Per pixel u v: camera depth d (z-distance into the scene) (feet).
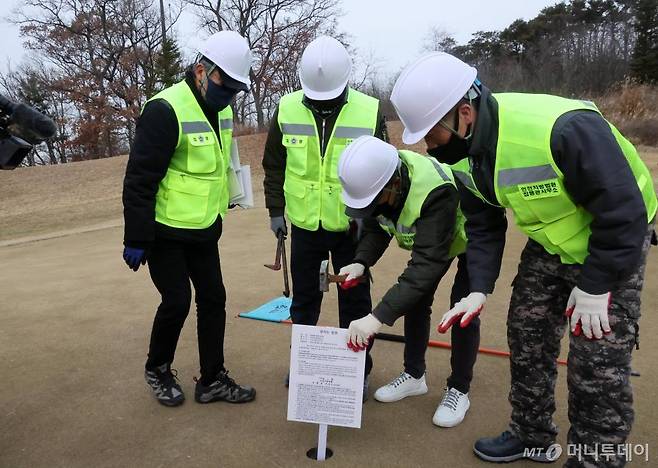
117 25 109.09
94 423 9.68
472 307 7.50
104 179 53.47
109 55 109.70
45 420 9.82
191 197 9.18
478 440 8.52
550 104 6.51
